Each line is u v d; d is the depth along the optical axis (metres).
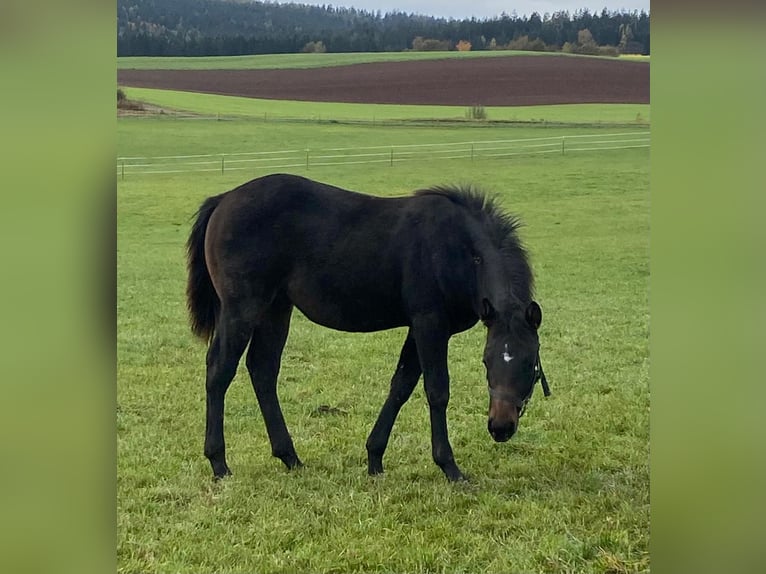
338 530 4.71
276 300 5.82
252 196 5.63
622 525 4.70
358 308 5.62
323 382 7.78
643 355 8.62
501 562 4.36
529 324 5.04
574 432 6.42
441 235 5.41
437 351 5.43
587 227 15.41
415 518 4.88
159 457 5.83
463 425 6.59
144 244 14.90
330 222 5.57
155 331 9.64
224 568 4.32
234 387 7.78
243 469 5.66
